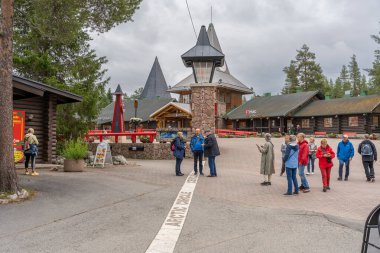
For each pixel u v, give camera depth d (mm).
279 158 22422
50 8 12773
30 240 6246
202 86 21031
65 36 13633
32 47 22359
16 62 21188
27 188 10406
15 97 15547
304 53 75438
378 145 27547
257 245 6059
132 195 9891
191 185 11742
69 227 7012
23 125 16016
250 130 52688
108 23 13570
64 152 14922
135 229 6906
